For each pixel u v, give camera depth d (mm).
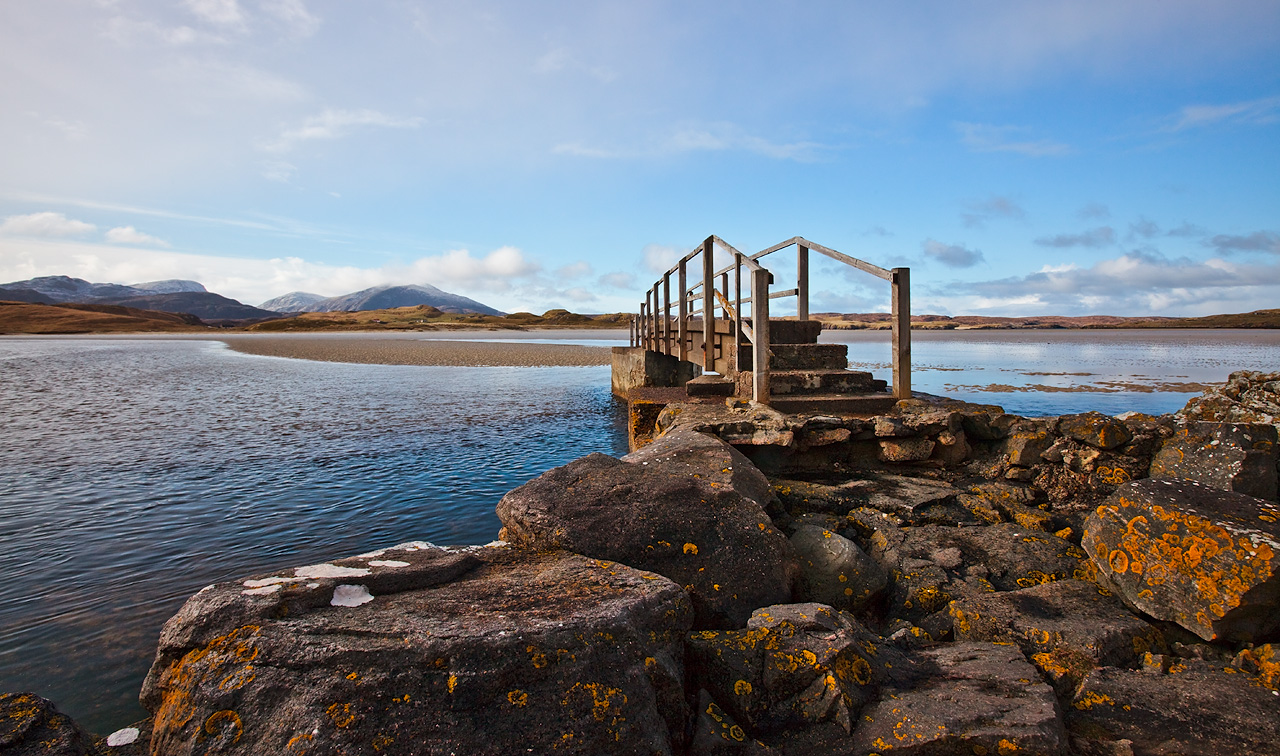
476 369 30672
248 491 9172
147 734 2498
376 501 8734
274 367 32469
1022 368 28953
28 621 5266
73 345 62312
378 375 27750
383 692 2156
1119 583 3516
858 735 2484
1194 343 55719
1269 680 2750
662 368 17203
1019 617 3348
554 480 3996
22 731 2402
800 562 3881
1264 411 6574
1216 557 3145
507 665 2262
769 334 8359
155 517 7996
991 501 5062
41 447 12180
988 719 2451
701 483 3998
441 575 3031
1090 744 2492
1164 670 2924
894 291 6719
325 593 2648
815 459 5938
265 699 2184
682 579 3430
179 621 2494
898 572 4051
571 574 3051
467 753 2080
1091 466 5156
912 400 6602
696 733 2535
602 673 2363
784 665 2699
